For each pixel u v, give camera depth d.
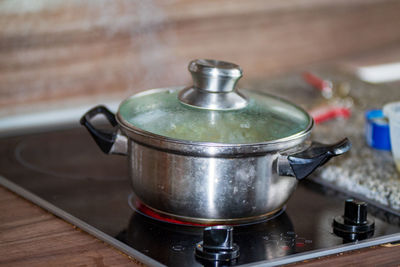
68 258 0.83
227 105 0.90
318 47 1.83
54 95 1.44
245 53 1.69
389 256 0.88
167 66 1.57
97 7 1.44
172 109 0.90
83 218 0.93
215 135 0.86
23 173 1.09
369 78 1.66
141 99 0.95
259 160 0.87
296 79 1.58
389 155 1.16
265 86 1.50
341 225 0.92
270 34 1.71
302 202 1.00
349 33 1.88
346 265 0.85
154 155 0.87
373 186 1.03
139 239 0.88
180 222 0.92
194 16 1.57
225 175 0.86
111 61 1.49
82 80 1.46
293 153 0.88
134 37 1.51
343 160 1.12
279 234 0.90
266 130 0.87
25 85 1.40
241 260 0.83
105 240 0.87
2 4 1.34
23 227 0.90
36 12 1.38
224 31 1.63
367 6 1.89
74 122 1.37
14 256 0.83
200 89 0.91
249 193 0.87
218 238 0.83
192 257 0.84
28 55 1.39
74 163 1.14
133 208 0.97
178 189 0.87
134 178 0.91
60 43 1.42
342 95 1.44
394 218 0.96
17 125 1.33
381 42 1.97
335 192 1.04
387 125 1.16
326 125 1.29
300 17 1.76
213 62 0.93
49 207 0.94
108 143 0.94
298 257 0.84
